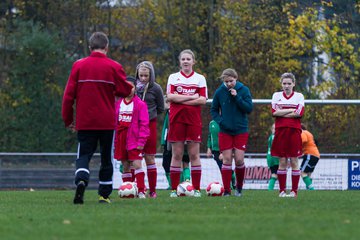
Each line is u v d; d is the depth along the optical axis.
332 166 69.00
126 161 41.75
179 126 41.75
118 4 146.88
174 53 136.75
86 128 32.44
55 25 138.75
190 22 135.25
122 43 149.12
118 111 40.75
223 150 44.72
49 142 122.94
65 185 76.88
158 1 139.38
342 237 21.33
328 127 74.06
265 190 61.50
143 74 43.06
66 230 23.03
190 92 41.34
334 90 109.88
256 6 125.31
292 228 23.22
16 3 138.88
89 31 145.25
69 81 32.72
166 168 55.94
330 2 114.75
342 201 36.84
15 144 122.12
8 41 129.88
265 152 75.69
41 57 127.00
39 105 124.31
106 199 34.34
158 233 22.17
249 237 21.19
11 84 126.56
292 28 115.75
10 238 21.56
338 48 113.50
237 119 44.25
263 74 120.31
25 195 47.91
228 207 31.47
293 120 43.56
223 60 124.38
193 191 42.44
